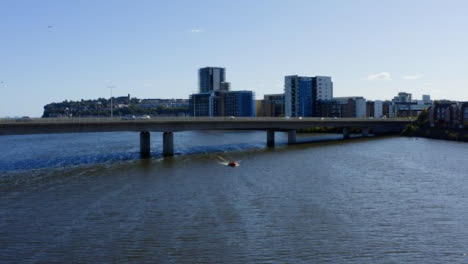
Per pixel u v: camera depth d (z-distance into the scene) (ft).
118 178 241.76
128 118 353.31
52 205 181.06
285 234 144.46
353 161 312.50
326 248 132.46
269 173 257.75
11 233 145.79
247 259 124.16
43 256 126.62
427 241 138.62
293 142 490.49
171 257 125.70
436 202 186.70
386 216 165.17
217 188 213.25
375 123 629.51
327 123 544.21
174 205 180.14
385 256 126.62
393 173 258.16
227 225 153.58
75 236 142.82
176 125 370.12
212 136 639.76
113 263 121.80
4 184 224.94
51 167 285.23
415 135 606.55
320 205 180.34
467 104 550.36
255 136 635.66
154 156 349.82
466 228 151.23
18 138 633.20
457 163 302.25
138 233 145.48
